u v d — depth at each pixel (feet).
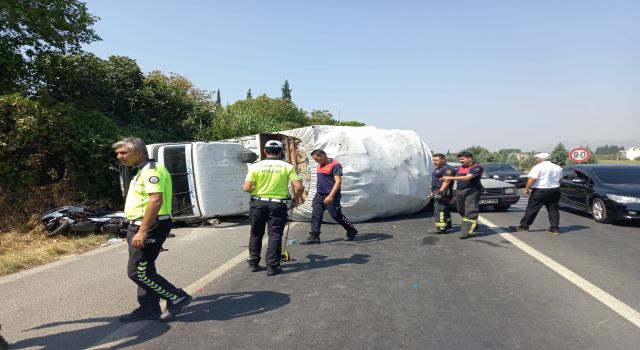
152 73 76.43
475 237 25.66
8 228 27.76
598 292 15.28
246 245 24.30
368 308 13.94
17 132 31.50
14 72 38.75
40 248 23.68
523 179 63.41
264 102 122.83
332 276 17.63
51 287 16.72
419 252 21.84
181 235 28.22
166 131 52.65
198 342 11.57
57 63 42.34
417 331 12.14
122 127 45.03
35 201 31.63
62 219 26.86
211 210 31.37
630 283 16.35
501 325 12.50
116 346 11.41
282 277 17.58
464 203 25.45
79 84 44.70
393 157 32.73
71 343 11.62
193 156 31.07
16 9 34.58
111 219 27.96
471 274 17.74
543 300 14.53
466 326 12.44
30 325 12.90
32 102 32.73
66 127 34.83
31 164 33.06
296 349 11.10
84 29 43.21
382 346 11.22
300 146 32.35
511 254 21.17
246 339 11.73
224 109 62.64
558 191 26.58
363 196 30.42
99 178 37.32
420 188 34.06
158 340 11.73
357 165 30.32
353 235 25.46
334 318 13.14
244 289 16.08
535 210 27.07
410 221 32.37
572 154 53.11
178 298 13.33
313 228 24.38
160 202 12.21
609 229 28.53
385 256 21.07
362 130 33.91
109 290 16.22
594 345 11.19
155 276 12.96
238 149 33.60
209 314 13.60
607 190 30.81
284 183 17.95
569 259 20.12
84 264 20.47
